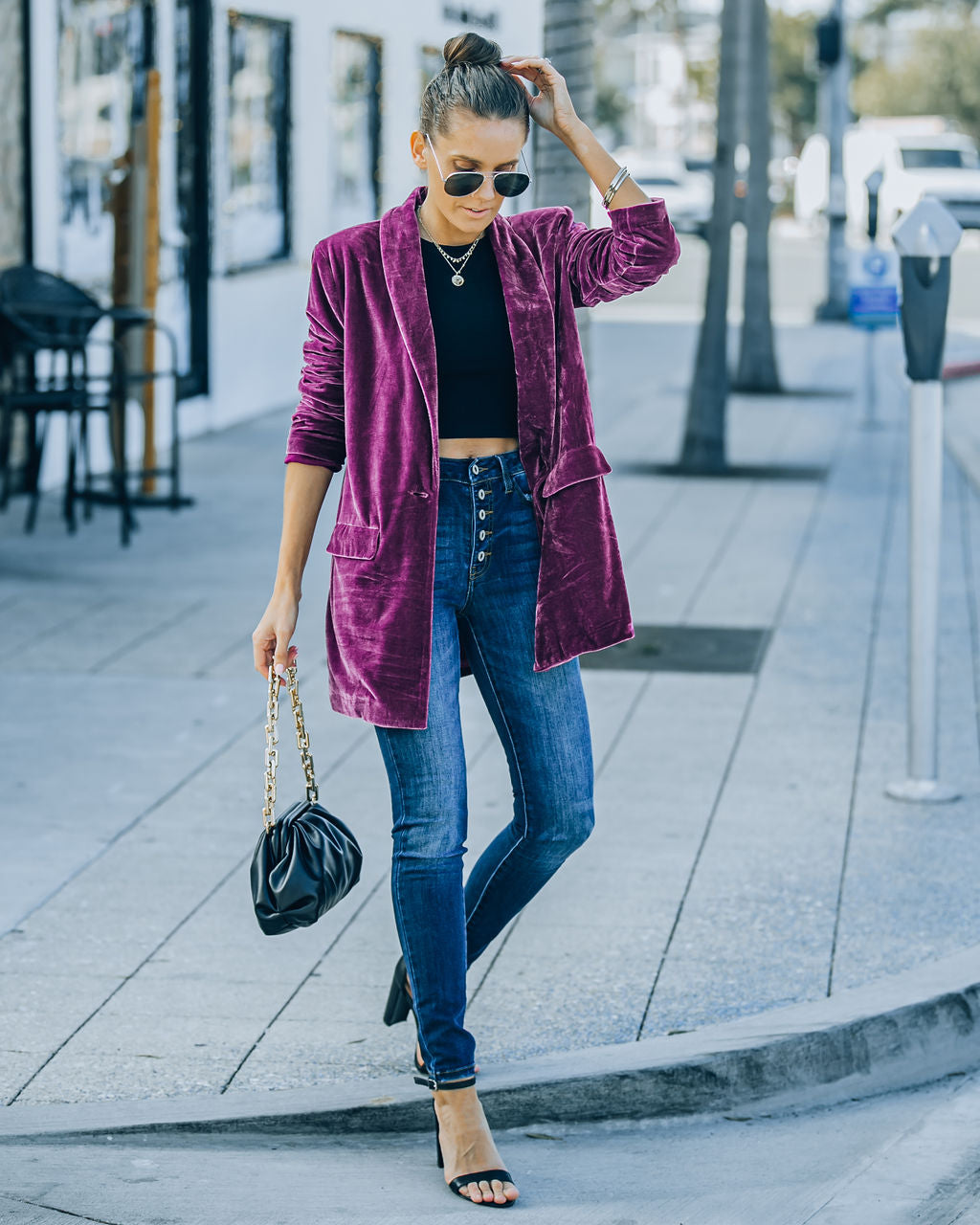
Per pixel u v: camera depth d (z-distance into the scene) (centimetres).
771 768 581
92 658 713
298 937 443
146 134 1014
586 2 735
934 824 526
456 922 328
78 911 457
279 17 1466
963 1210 323
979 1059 398
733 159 1181
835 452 1310
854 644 743
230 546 942
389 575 321
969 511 1056
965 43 7306
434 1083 327
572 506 327
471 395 321
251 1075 370
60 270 1134
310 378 330
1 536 962
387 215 323
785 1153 351
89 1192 320
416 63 1747
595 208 746
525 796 339
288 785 560
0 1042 383
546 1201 324
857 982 414
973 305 2428
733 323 2298
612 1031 389
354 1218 313
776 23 7250
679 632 766
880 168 1581
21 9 1071
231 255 1425
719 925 450
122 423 959
